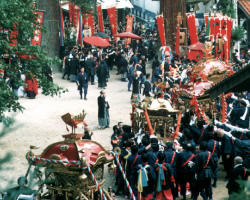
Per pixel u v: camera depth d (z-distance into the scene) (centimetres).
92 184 1121
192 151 1562
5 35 1981
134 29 7225
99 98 2581
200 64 2109
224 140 1675
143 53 5097
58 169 1055
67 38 4856
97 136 2442
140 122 1877
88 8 4625
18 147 2161
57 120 2767
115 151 1209
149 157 1440
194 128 1716
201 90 1988
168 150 1501
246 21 5119
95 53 4347
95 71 4116
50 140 2345
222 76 2059
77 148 1100
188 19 4059
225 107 1958
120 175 1559
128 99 3397
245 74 940
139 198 1423
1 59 2030
